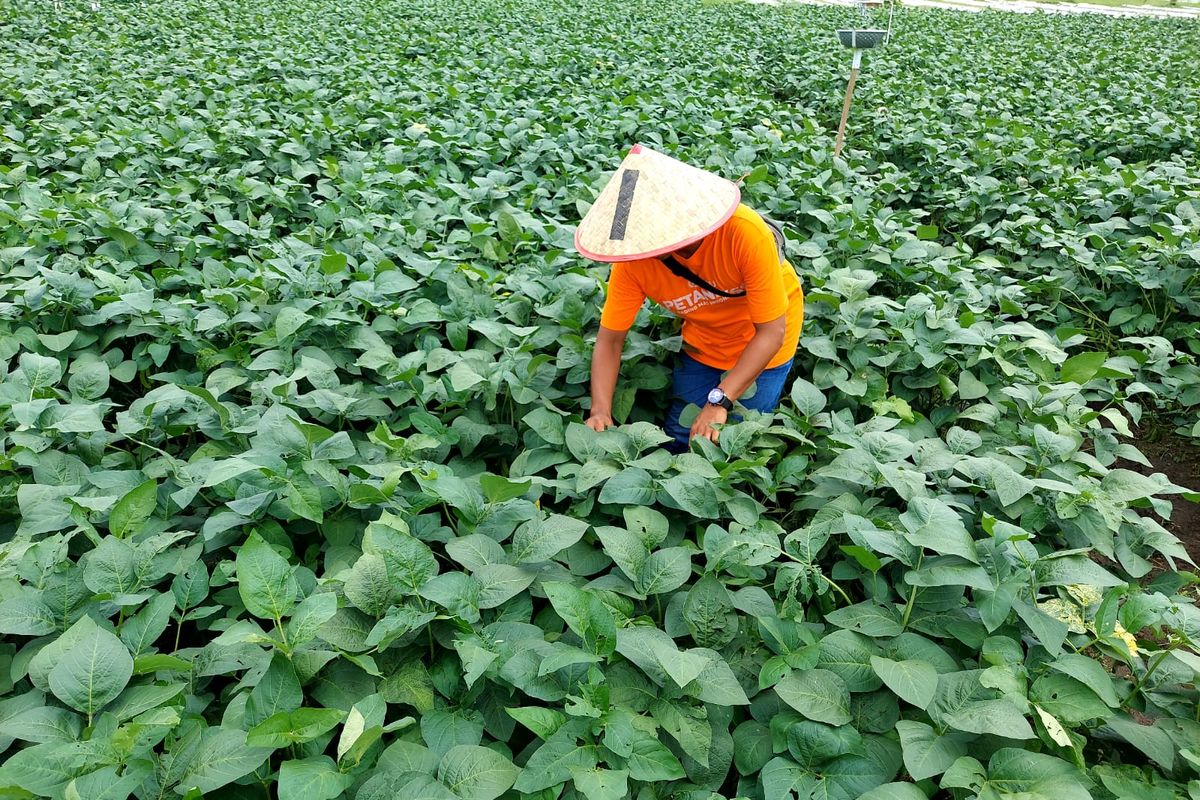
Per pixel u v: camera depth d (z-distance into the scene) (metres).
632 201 3.01
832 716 2.19
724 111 10.09
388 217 5.72
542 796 2.01
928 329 4.25
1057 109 11.53
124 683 2.05
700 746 2.18
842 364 4.24
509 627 2.40
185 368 4.22
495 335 3.84
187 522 2.94
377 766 2.05
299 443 2.90
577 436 3.18
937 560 2.50
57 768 1.85
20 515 3.01
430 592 2.32
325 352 3.88
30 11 15.97
